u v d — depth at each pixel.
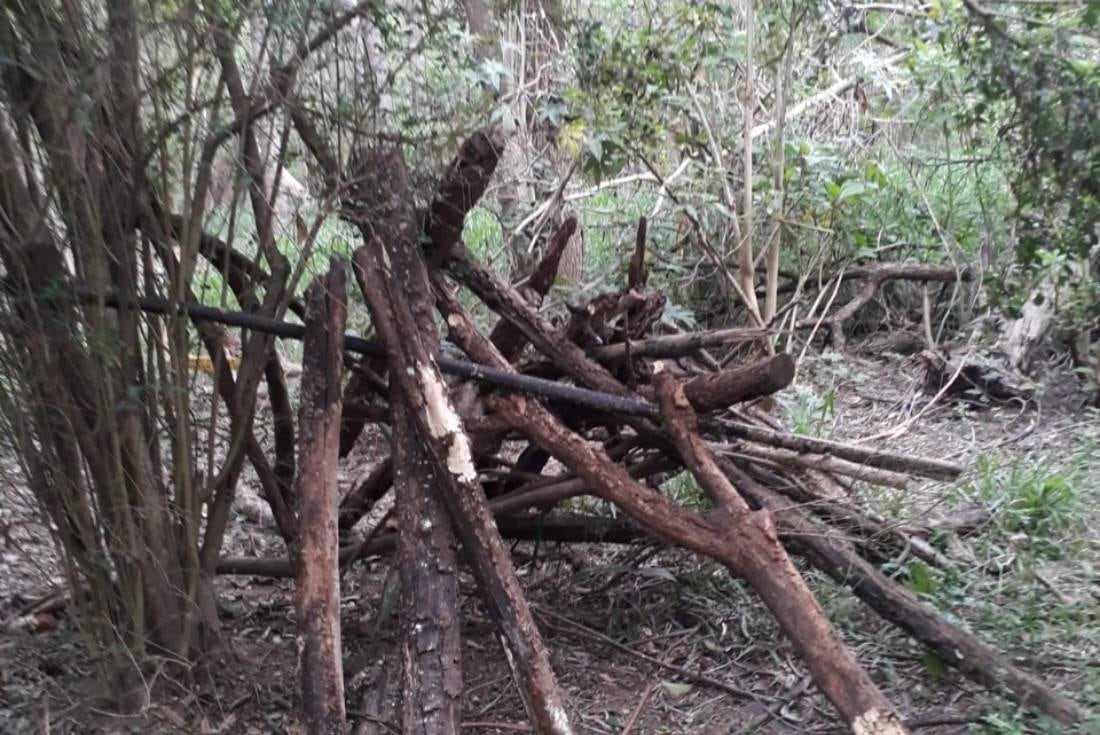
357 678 3.54
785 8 6.14
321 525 3.18
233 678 3.55
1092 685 3.43
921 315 7.89
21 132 2.96
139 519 3.27
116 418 3.17
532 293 4.25
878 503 4.56
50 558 4.27
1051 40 4.25
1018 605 3.93
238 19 3.06
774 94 6.68
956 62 5.80
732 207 6.24
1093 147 4.17
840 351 7.15
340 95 3.36
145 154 3.10
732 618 4.09
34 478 3.18
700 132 6.45
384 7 3.40
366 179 3.54
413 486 3.33
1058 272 5.69
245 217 3.92
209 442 3.42
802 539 3.72
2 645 3.51
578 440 3.55
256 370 3.51
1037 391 6.36
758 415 4.54
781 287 7.54
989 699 3.39
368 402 3.93
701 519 3.32
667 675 3.75
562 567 4.52
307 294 3.55
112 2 2.92
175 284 3.19
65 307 3.03
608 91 5.70
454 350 4.17
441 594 3.17
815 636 3.02
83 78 2.89
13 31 2.83
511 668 3.03
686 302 7.21
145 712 3.20
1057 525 4.59
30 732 3.19
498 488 4.24
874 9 6.57
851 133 7.32
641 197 7.58
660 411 3.57
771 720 3.46
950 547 4.32
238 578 4.44
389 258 3.51
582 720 3.45
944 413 6.50
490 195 5.98
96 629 3.29
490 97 4.61
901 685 3.59
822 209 6.78
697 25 5.95
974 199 7.37
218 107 3.11
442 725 2.94
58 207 3.04
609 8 6.29
